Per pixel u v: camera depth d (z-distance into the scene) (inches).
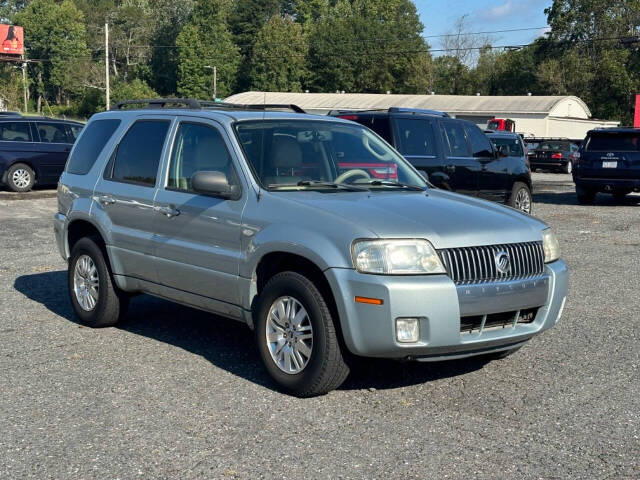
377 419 194.4
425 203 223.9
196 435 184.4
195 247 237.3
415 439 181.9
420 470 165.6
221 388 217.3
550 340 268.4
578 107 2502.5
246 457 172.2
